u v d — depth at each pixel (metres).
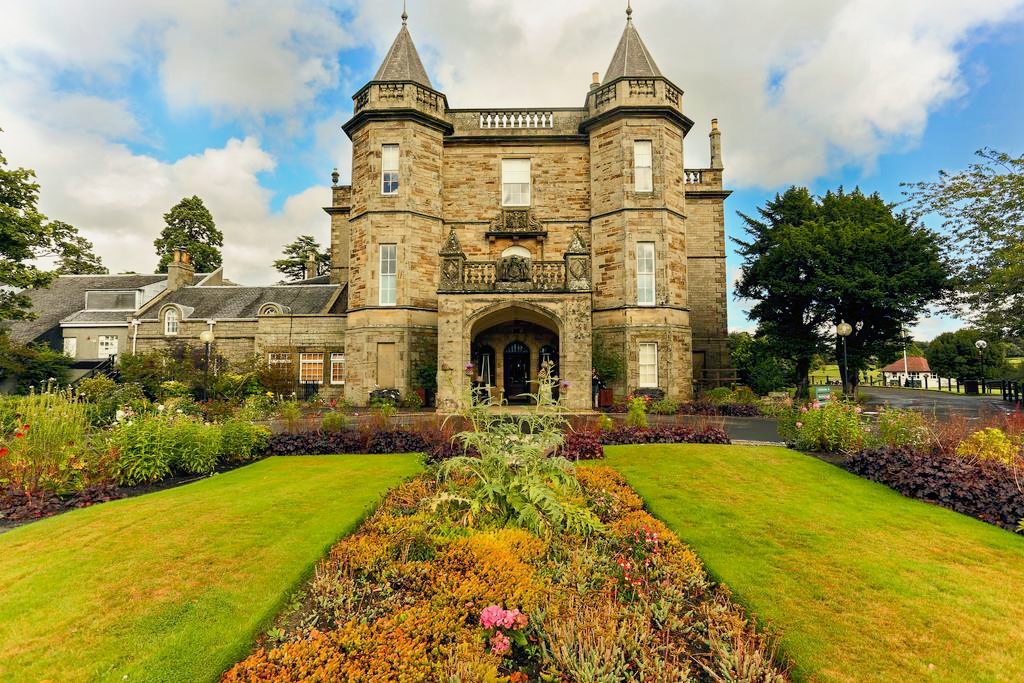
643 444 11.04
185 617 3.81
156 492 7.48
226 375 21.98
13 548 5.14
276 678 3.08
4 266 18.61
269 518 5.95
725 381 25.62
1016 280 16.62
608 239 21.95
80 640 3.51
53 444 7.99
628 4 24.27
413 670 3.10
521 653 3.49
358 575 4.57
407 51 23.02
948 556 4.94
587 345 17.97
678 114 21.80
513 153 23.52
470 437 5.95
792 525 5.77
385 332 21.02
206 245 47.88
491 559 4.41
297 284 33.19
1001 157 17.56
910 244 23.53
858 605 3.99
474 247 23.27
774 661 3.37
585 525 5.17
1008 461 7.35
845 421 10.08
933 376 45.62
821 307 24.91
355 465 9.02
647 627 3.52
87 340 30.02
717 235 26.45
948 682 3.08
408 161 21.56
